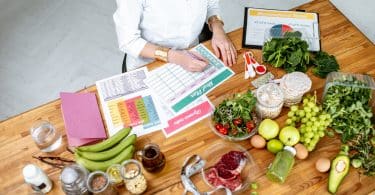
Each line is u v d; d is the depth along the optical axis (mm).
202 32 1938
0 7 3027
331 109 1414
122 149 1342
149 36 1800
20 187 1354
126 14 1622
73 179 1230
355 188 1306
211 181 1321
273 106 1403
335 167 1311
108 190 1249
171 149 1411
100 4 3023
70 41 2822
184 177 1326
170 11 1651
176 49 1728
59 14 2975
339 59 1619
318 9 1782
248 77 1580
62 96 1501
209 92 1546
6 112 2498
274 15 1763
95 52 2758
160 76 1604
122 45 1719
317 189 1308
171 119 1482
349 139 1396
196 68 1598
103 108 1521
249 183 1316
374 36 2670
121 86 1579
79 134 1414
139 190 1294
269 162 1369
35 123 1491
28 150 1429
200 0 1668
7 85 2625
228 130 1412
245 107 1405
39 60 2734
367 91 1438
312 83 1551
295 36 1590
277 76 1581
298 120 1438
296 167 1352
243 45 1677
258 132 1404
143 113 1502
